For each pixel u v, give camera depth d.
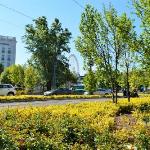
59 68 72.56
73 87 65.75
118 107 21.52
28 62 71.44
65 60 73.75
